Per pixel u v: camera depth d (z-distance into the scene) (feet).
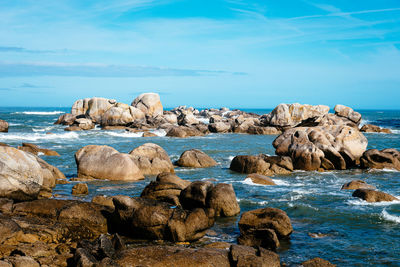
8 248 27.37
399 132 181.68
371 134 167.32
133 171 59.67
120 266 25.05
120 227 35.01
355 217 40.09
